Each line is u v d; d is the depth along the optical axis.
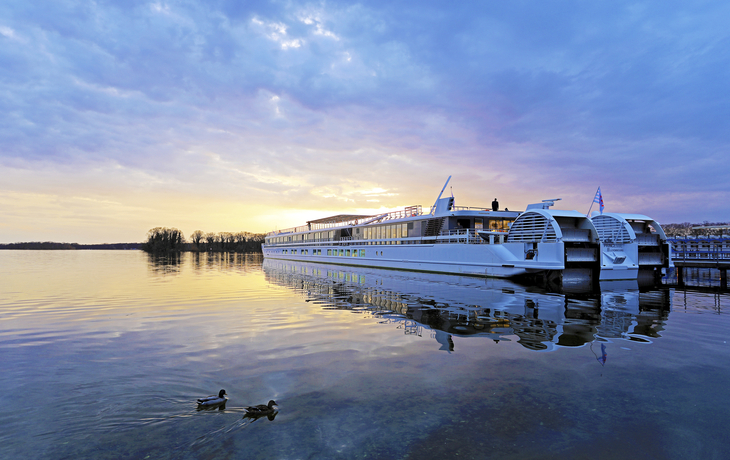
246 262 90.00
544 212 32.50
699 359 11.25
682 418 7.72
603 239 36.38
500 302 21.78
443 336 13.95
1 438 7.06
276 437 7.00
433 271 42.81
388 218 56.84
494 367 10.55
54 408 8.26
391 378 9.78
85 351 12.42
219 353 12.02
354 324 16.09
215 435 7.10
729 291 27.75
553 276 30.56
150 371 10.43
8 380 9.87
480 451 6.54
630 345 12.70
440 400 8.49
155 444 6.83
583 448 6.66
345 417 7.74
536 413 7.90
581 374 10.03
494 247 34.97
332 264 68.31
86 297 25.98
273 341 13.41
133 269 60.88
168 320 17.48
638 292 26.64
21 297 26.11
